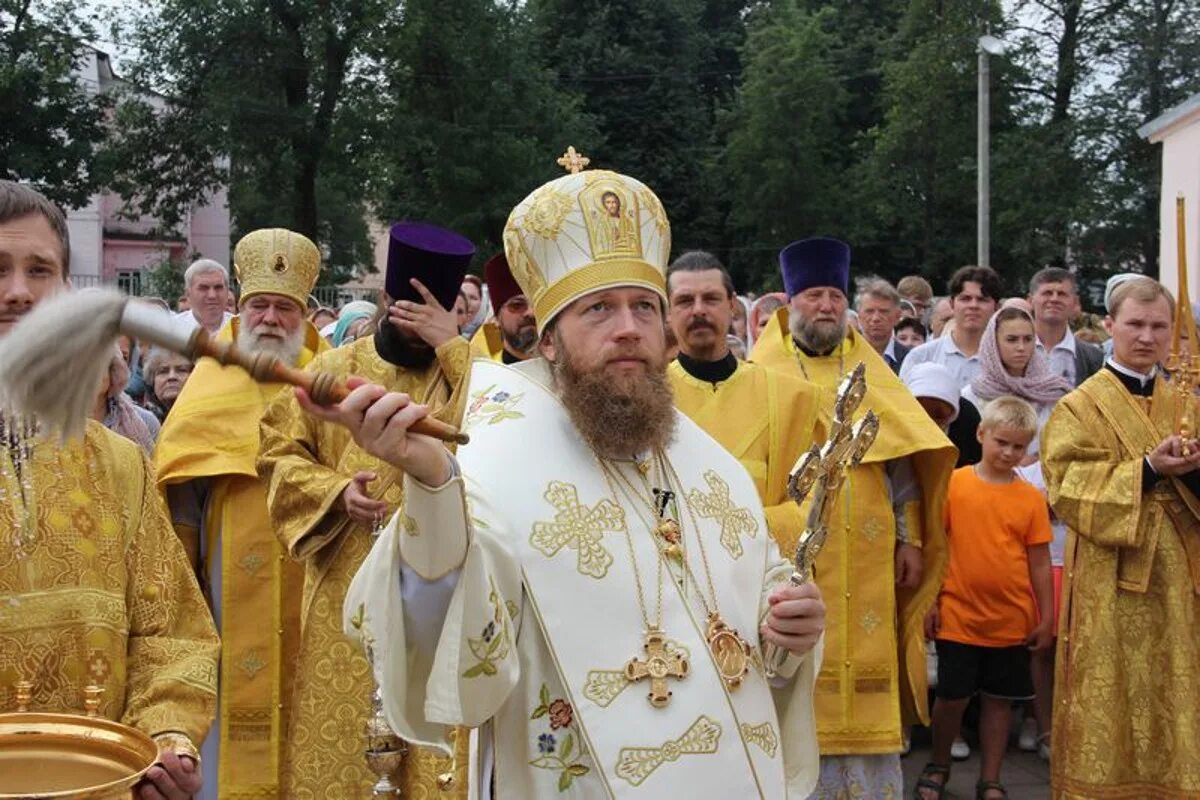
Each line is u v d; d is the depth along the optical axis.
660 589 2.34
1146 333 5.17
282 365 1.80
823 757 4.97
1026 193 36.16
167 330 1.74
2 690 2.43
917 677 5.25
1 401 1.74
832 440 2.50
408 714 2.11
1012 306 7.01
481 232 35.22
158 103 38.03
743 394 4.69
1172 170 24.39
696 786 2.22
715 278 4.71
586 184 2.49
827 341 5.29
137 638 2.63
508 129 35.62
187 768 2.45
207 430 4.94
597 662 2.25
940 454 5.19
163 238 34.97
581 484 2.37
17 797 2.07
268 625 4.86
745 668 2.37
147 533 2.68
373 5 33.00
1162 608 5.07
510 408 2.46
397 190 36.16
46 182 31.64
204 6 32.22
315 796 4.11
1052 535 6.47
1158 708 5.07
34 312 1.74
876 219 39.62
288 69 32.94
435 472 1.96
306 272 5.14
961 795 6.05
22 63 30.91
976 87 38.22
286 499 4.24
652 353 2.46
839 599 4.99
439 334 4.12
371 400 1.86
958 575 5.91
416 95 34.91
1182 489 5.05
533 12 41.53
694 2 44.72
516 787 2.26
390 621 2.05
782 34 40.16
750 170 40.00
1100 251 36.19
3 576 2.44
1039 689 6.48
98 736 2.34
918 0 39.91
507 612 2.17
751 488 2.69
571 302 2.44
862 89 45.03
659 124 43.06
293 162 32.88
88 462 2.61
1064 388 6.89
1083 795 5.11
